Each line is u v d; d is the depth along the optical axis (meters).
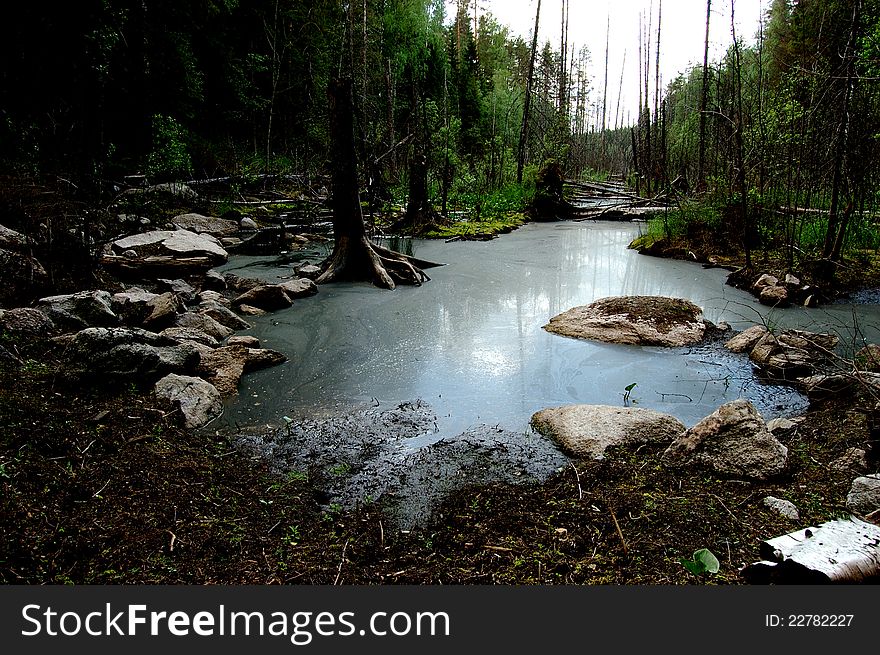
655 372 4.68
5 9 7.84
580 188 29.12
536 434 3.56
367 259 8.20
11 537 2.17
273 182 16.42
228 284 7.91
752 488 2.76
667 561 2.19
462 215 16.50
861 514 2.46
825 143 8.12
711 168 14.77
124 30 11.75
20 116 8.13
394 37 23.47
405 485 2.95
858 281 7.54
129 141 13.52
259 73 19.42
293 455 3.27
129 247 8.44
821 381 3.98
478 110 26.61
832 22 9.70
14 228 6.43
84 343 3.79
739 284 7.82
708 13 15.14
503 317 6.29
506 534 2.43
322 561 2.28
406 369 4.73
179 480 2.80
